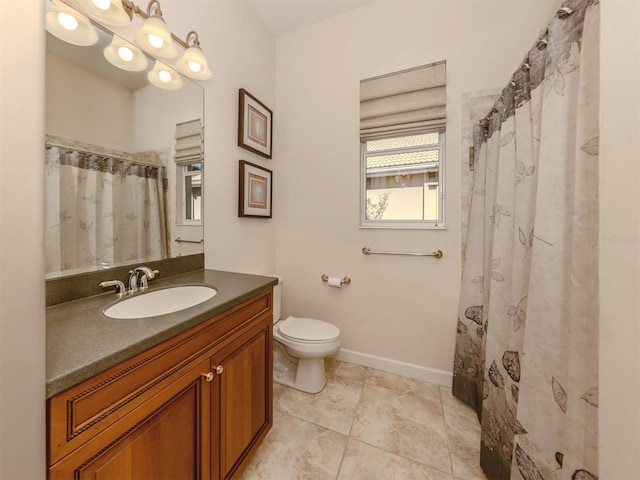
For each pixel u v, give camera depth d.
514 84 1.06
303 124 2.06
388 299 1.86
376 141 1.89
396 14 1.75
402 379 1.77
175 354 0.71
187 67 1.25
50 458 0.46
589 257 0.66
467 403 1.52
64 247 0.89
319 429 1.32
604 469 0.54
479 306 1.47
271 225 2.13
